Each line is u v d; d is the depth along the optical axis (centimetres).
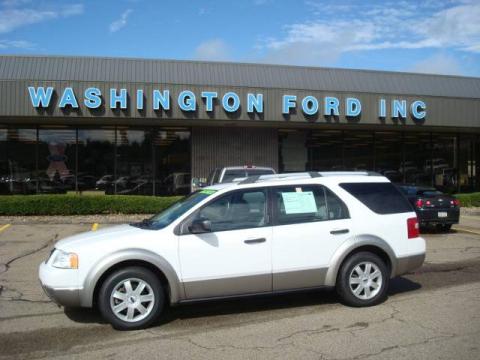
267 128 2133
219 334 559
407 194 1490
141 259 579
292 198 650
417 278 839
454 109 2100
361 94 1962
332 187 671
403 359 476
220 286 605
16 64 2062
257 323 598
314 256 639
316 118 1916
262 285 620
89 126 1997
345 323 591
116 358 489
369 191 689
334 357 484
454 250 1138
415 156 2388
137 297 581
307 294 732
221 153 2084
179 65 2170
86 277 570
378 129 2244
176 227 602
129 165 2023
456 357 480
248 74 2225
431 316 615
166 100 1764
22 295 733
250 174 1399
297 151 2188
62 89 1708
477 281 815
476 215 1914
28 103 1691
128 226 666
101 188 1998
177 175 2055
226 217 623
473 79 2602
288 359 480
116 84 1736
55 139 1977
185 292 595
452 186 2459
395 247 679
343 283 650
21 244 1188
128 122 1916
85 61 2105
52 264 587
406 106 2019
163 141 2047
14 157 1953
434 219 1423
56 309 662
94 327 589
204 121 1883
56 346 525
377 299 662
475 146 2516
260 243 620
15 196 1645
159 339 545
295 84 2259
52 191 1970
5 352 508
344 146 2261
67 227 1460
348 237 655
